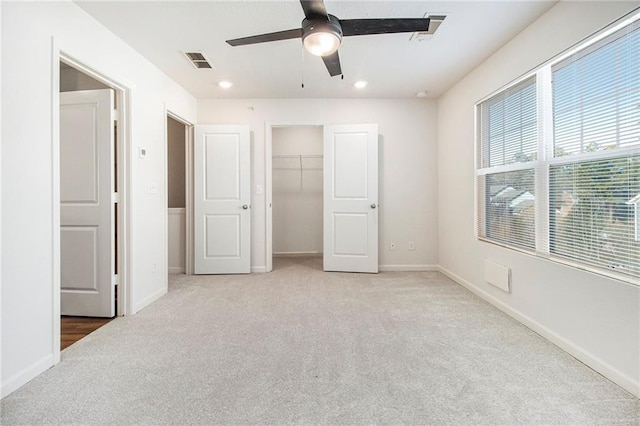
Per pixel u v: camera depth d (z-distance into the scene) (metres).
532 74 2.39
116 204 2.74
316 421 1.42
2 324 1.60
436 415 1.45
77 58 2.12
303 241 5.57
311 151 5.51
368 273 4.19
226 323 2.53
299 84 3.68
